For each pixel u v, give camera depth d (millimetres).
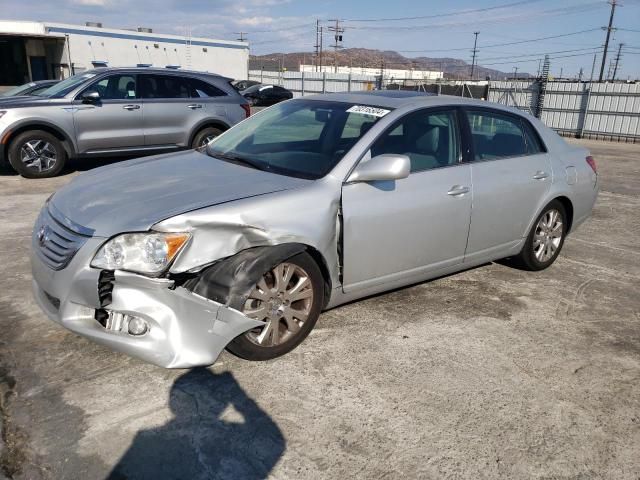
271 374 3125
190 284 2900
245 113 10109
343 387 3035
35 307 3844
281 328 3314
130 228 2797
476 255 4305
